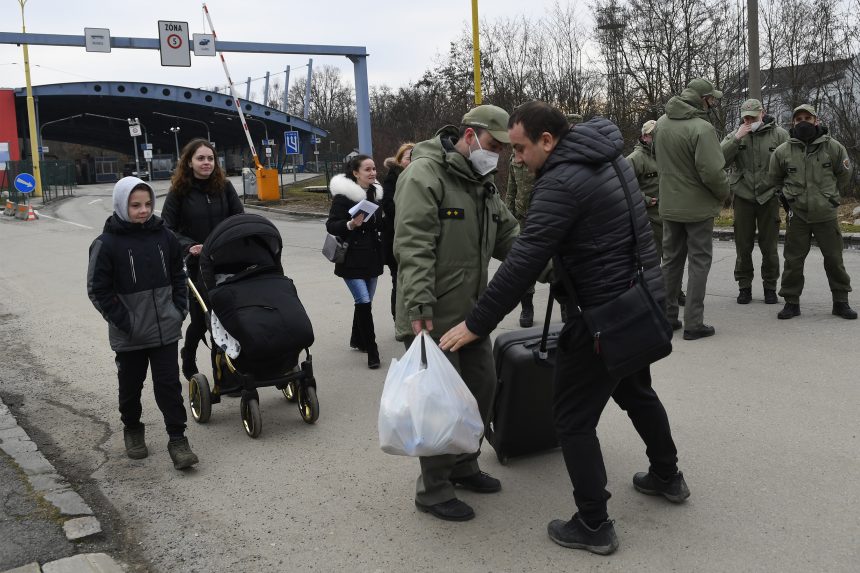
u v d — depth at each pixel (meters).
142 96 55.53
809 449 4.35
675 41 23.11
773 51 20.86
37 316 9.46
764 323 7.17
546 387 4.27
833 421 4.73
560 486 4.11
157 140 84.12
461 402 3.51
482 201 3.81
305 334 5.00
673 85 23.22
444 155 3.71
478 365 3.91
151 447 4.97
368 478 4.36
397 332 3.87
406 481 4.30
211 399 5.37
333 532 3.74
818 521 3.56
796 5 20.48
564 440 3.38
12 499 4.11
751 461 4.25
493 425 4.37
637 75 23.92
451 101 30.64
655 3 23.02
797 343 6.43
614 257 3.19
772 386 5.44
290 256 14.19
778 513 3.66
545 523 3.71
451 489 3.84
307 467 4.55
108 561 3.46
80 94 53.72
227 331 4.99
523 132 3.27
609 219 3.17
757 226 7.95
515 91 25.64
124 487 4.36
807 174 7.00
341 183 6.51
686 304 6.76
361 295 6.57
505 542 3.54
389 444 3.54
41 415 5.67
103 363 7.10
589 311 3.20
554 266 3.34
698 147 6.40
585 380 3.32
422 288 3.60
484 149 3.66
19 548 3.60
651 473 3.86
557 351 3.39
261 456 4.75
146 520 3.95
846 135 18.17
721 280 9.41
